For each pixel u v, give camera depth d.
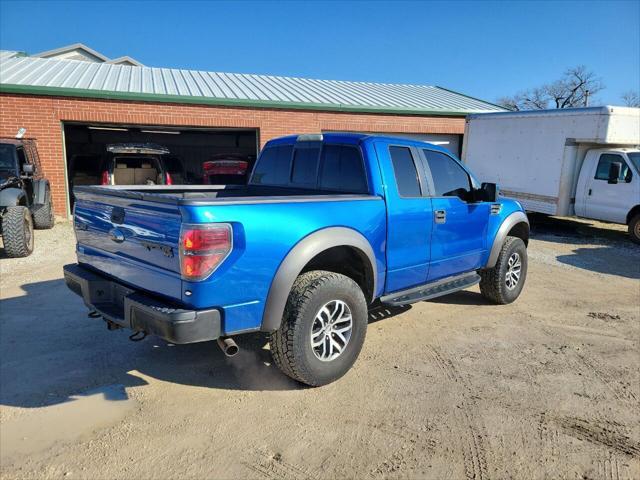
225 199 3.11
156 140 21.39
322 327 3.63
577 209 11.93
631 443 3.10
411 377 3.96
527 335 4.97
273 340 3.52
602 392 3.77
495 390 3.76
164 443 3.02
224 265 3.05
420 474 2.77
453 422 3.30
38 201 9.79
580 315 5.69
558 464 2.87
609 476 2.78
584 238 11.62
